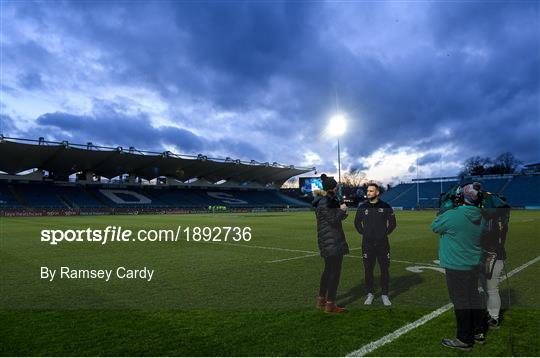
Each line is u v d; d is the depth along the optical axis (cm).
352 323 514
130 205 6300
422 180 7994
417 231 2012
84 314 559
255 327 498
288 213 5578
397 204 7525
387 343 443
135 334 475
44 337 466
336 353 415
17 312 571
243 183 8488
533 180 6725
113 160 5900
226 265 987
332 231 568
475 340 452
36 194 5769
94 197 6281
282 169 7894
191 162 6550
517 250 1231
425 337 462
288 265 989
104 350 426
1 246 1414
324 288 584
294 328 495
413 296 663
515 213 4491
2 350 426
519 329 497
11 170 5688
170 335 471
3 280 807
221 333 477
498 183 7012
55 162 5712
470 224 451
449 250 455
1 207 4956
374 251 612
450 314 553
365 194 650
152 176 7094
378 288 730
